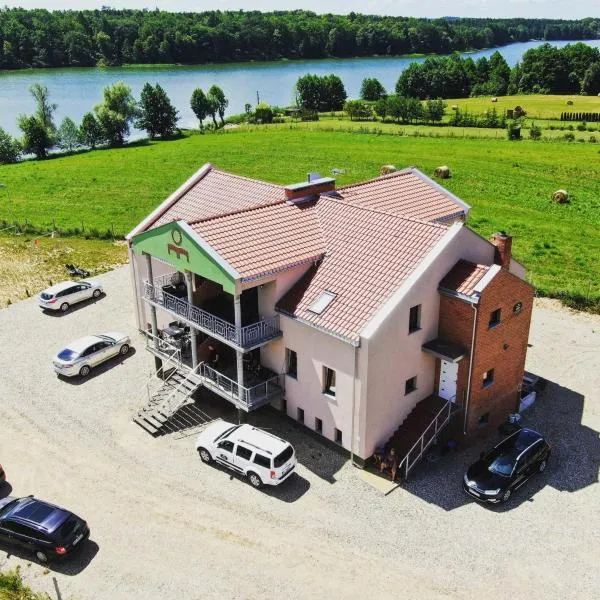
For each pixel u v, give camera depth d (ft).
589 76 470.39
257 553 73.77
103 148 356.18
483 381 91.40
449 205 117.91
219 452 86.53
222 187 118.21
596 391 106.32
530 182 233.14
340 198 108.37
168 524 78.28
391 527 77.20
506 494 80.48
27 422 98.78
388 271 86.48
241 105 517.14
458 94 497.46
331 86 472.03
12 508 75.10
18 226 194.90
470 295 83.97
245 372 97.45
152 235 95.96
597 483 84.94
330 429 89.97
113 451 92.02
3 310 139.23
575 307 135.54
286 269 89.10
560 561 72.13
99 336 117.50
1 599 67.10
